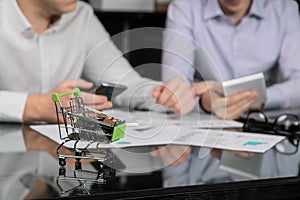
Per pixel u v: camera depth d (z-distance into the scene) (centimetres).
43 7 187
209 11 228
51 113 135
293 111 167
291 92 192
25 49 192
